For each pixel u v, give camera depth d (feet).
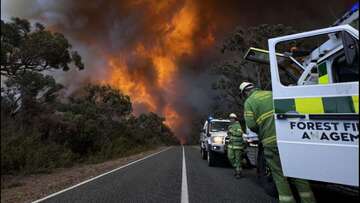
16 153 49.98
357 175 11.46
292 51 15.75
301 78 15.57
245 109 15.49
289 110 13.53
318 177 12.46
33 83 87.20
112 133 114.73
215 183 26.73
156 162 50.83
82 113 101.40
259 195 21.33
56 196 23.17
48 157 55.11
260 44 94.27
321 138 12.46
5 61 103.60
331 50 13.76
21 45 108.37
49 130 70.13
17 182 37.91
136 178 31.53
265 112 14.69
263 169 21.89
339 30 12.91
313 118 12.73
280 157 13.71
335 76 13.57
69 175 41.65
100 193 23.73
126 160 64.13
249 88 17.95
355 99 11.73
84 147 74.59
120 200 20.97
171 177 31.19
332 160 12.09
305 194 13.16
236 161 29.84
